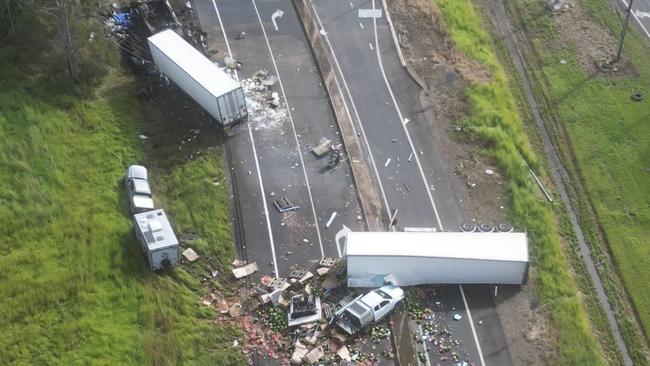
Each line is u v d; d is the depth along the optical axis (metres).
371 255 38.59
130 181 44.34
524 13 60.84
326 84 53.19
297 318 38.28
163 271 40.66
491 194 45.75
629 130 50.59
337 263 41.12
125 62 53.81
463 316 38.78
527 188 46.16
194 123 49.72
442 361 36.75
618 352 38.25
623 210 45.50
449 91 52.88
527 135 50.91
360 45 56.62
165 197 44.97
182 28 56.56
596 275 42.06
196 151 47.78
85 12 53.66
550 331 38.12
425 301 39.50
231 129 49.47
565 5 61.22
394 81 53.72
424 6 60.19
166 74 52.31
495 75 54.72
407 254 38.72
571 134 50.59
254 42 56.53
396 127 50.12
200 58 50.12
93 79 51.00
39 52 50.09
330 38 57.19
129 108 50.31
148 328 37.69
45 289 38.53
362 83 53.47
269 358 36.84
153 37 51.78
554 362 36.78
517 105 53.19
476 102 51.72
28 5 49.19
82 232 41.72
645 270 42.16
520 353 37.16
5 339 36.16
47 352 36.00
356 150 48.41
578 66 55.84
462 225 43.66
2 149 45.03
